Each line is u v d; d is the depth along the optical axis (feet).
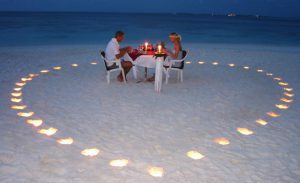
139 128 17.83
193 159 14.47
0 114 19.49
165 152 15.08
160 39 85.46
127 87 26.35
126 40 81.30
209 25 200.34
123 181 12.63
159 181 12.69
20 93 23.84
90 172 13.20
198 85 27.68
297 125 19.08
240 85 28.25
